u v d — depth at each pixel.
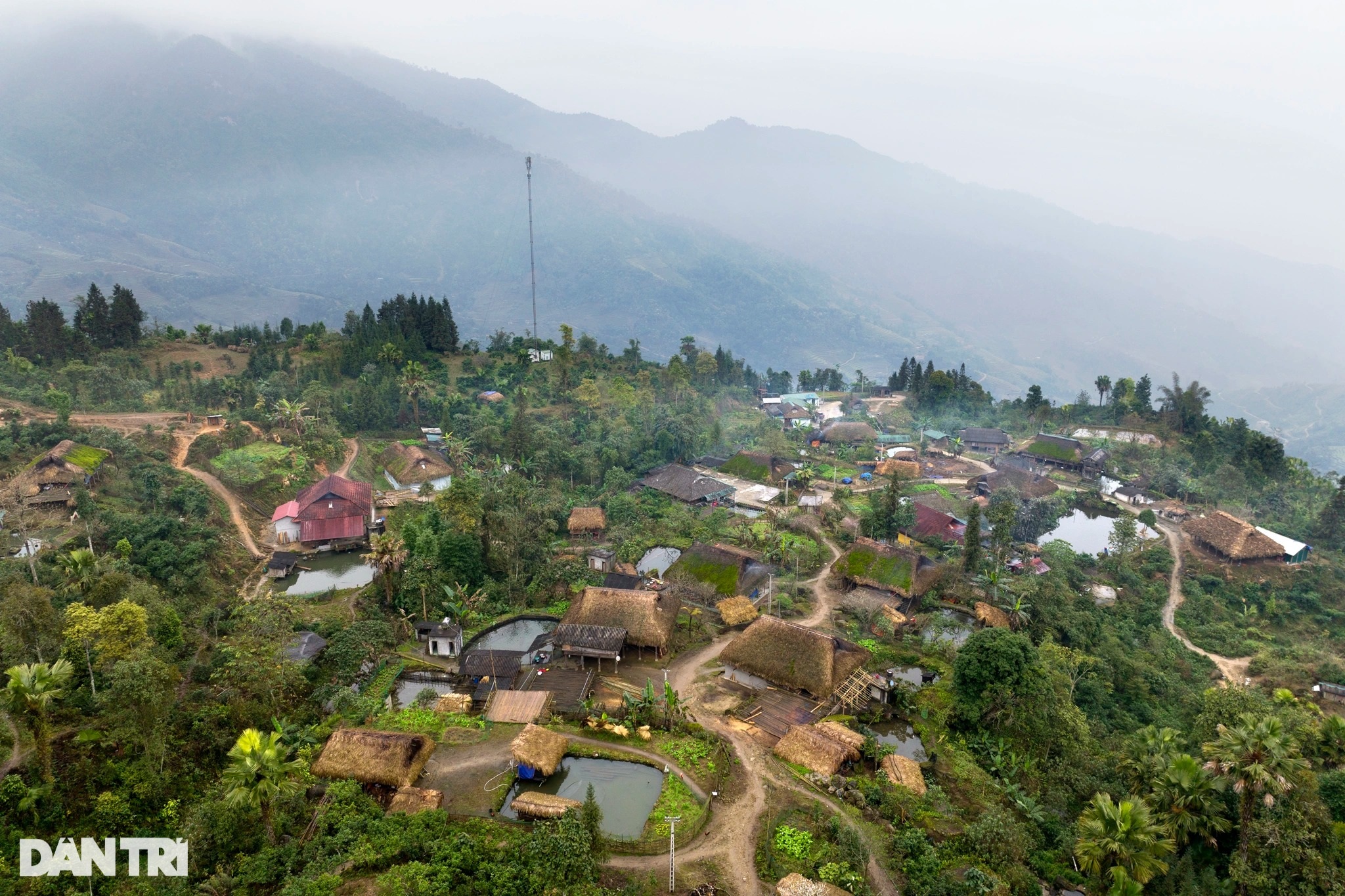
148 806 40.53
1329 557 103.88
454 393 146.75
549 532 89.00
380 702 55.28
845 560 82.19
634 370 186.62
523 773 47.06
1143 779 47.06
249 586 73.75
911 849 41.97
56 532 66.94
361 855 37.72
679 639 67.81
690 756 49.78
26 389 108.38
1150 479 133.75
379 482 108.88
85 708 44.47
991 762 52.69
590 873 36.91
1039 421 174.25
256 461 98.25
